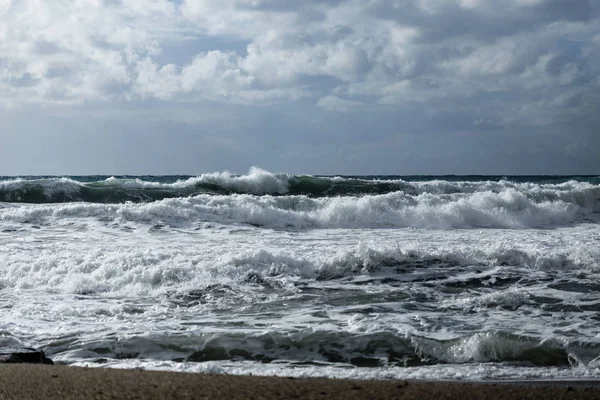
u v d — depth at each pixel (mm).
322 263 10375
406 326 7336
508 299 8648
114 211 16594
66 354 6348
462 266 10648
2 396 3824
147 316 7926
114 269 10023
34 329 7199
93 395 3883
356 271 10328
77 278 9734
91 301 8703
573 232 17359
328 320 7652
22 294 9070
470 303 8539
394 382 4355
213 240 14148
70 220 15938
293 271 10172
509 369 5914
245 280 9711
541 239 14961
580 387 4328
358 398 3926
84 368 4668
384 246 11234
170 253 10945
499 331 6734
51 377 4289
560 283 9680
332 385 4219
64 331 7078
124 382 4191
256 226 16672
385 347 6555
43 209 16328
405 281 9859
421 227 17938
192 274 9820
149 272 9750
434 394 4016
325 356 6402
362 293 9109
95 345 6566
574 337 6898
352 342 6645
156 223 16047
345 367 6086
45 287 9492
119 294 9117
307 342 6637
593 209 22484
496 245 11828
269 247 12711
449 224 18500
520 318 7820
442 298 8891
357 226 17656
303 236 15273
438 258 10891
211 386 4133
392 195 19688
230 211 17156
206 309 8289
